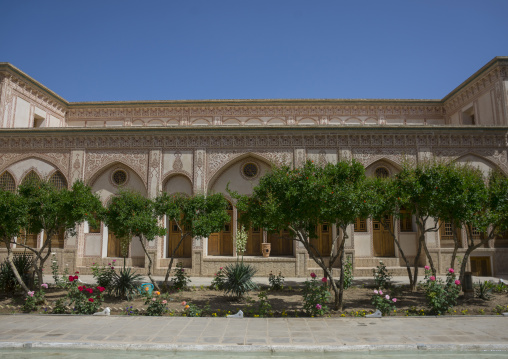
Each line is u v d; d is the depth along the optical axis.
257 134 15.75
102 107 20.75
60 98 20.00
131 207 11.26
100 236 15.81
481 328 7.28
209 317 8.25
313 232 10.27
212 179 15.81
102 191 16.16
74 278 10.09
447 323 7.68
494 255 15.20
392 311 9.12
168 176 15.81
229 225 16.34
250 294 11.45
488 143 15.60
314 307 8.49
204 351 6.17
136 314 8.83
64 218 11.09
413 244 15.75
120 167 16.23
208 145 15.85
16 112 17.09
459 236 15.48
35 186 11.27
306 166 9.37
